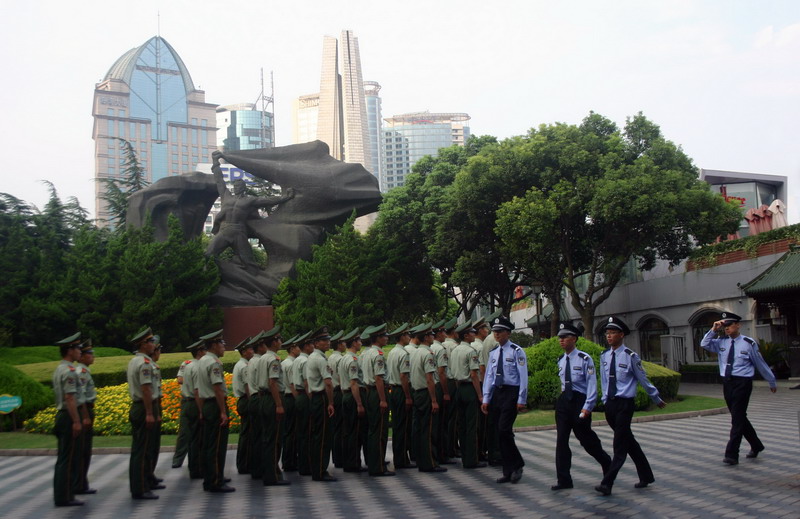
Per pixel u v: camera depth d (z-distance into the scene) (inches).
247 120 7126.0
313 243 1314.0
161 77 6397.6
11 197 1438.2
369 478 422.6
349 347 453.7
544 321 1957.4
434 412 435.8
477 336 474.9
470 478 402.9
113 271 1197.1
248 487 405.1
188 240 1354.6
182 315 1173.7
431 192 1438.2
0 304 1161.4
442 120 6752.0
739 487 340.8
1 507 357.4
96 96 6097.4
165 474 464.8
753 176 1626.5
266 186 1866.4
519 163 1187.9
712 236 1132.5
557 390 713.0
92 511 344.2
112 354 1074.1
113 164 6107.3
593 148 1198.3
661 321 1585.9
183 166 6407.5
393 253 1357.0
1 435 644.7
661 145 1168.2
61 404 360.8
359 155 6200.8
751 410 705.6
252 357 458.9
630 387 345.4
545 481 382.0
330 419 438.3
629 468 406.3
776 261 1141.7
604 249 1203.9
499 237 1318.9
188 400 443.8
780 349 1149.1
